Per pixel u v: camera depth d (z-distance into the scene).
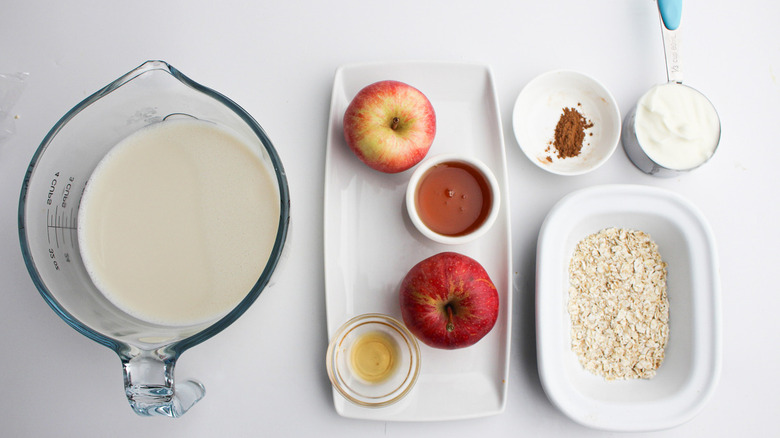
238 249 0.49
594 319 0.57
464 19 0.59
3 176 0.56
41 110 0.57
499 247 0.55
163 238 0.49
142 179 0.49
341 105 0.56
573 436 0.56
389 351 0.54
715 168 0.59
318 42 0.58
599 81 0.58
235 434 0.55
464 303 0.50
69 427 0.55
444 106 0.56
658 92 0.57
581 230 0.57
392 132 0.51
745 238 0.59
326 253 0.53
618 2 0.60
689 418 0.54
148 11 0.57
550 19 0.59
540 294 0.53
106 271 0.49
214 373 0.55
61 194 0.48
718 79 0.60
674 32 0.58
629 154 0.58
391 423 0.55
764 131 0.60
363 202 0.55
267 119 0.57
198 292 0.49
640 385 0.56
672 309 0.57
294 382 0.55
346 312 0.54
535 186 0.57
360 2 0.58
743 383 0.58
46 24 0.57
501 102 0.58
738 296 0.58
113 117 0.49
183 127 0.50
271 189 0.49
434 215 0.53
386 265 0.55
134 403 0.45
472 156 0.56
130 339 0.47
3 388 0.55
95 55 0.57
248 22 0.58
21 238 0.46
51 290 0.47
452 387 0.54
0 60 0.57
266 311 0.55
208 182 0.49
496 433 0.56
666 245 0.57
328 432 0.55
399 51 0.58
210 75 0.57
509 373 0.56
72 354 0.55
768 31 0.60
